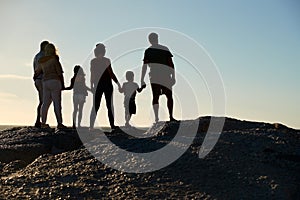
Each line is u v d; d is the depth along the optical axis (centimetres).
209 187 949
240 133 1195
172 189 948
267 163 1041
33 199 938
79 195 948
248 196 917
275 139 1159
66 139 1321
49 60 1415
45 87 1420
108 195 943
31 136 1352
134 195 934
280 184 955
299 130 1278
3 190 981
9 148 1242
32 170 1091
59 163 1116
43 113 1443
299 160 1062
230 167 1016
